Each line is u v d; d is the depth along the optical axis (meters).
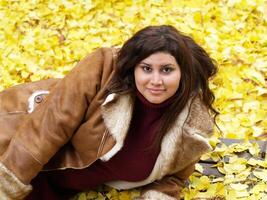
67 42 5.02
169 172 3.30
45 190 3.52
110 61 3.03
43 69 4.78
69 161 3.24
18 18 5.30
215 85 4.51
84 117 3.10
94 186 3.54
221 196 3.59
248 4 5.29
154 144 3.07
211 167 3.81
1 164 3.08
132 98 2.97
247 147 3.88
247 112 4.29
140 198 3.41
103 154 3.08
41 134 3.07
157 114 3.00
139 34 2.79
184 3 5.46
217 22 5.21
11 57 4.86
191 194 3.62
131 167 3.22
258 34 5.05
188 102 2.95
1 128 3.30
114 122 3.00
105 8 5.38
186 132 3.02
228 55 4.73
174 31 2.81
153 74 2.80
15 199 3.16
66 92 3.06
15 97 3.46
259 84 4.52
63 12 5.34
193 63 2.87
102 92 3.01
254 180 3.68
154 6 5.41
